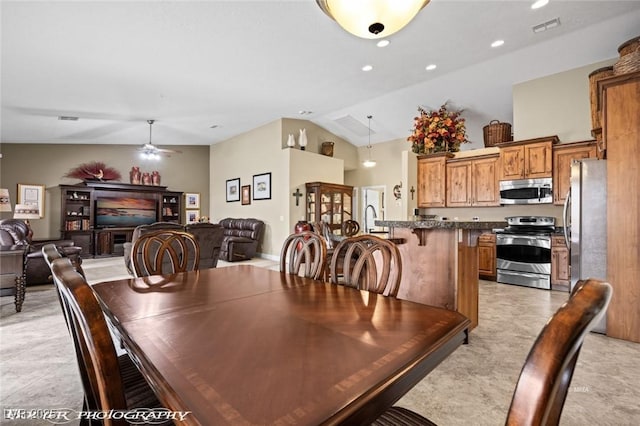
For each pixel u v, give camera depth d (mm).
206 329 1035
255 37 3533
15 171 7168
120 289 1578
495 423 1599
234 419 587
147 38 3396
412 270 2861
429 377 2031
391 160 8273
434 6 3143
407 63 4371
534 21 3428
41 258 4406
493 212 5223
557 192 4395
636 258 2590
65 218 7367
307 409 617
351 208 7918
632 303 2596
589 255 2805
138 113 5934
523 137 4844
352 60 4230
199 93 5160
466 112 6016
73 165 7770
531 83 4809
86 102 5102
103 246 7613
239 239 6984
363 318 1146
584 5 3176
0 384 1945
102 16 2949
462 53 4102
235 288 1606
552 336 469
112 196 7961
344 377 736
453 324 1086
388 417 1021
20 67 3803
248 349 883
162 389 688
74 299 698
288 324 1085
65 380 1988
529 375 468
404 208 5562
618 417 1647
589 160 2816
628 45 3129
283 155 7094
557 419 626
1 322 3002
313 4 2992
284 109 6484
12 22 2920
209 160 9742
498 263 4828
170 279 1825
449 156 5441
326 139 8102
